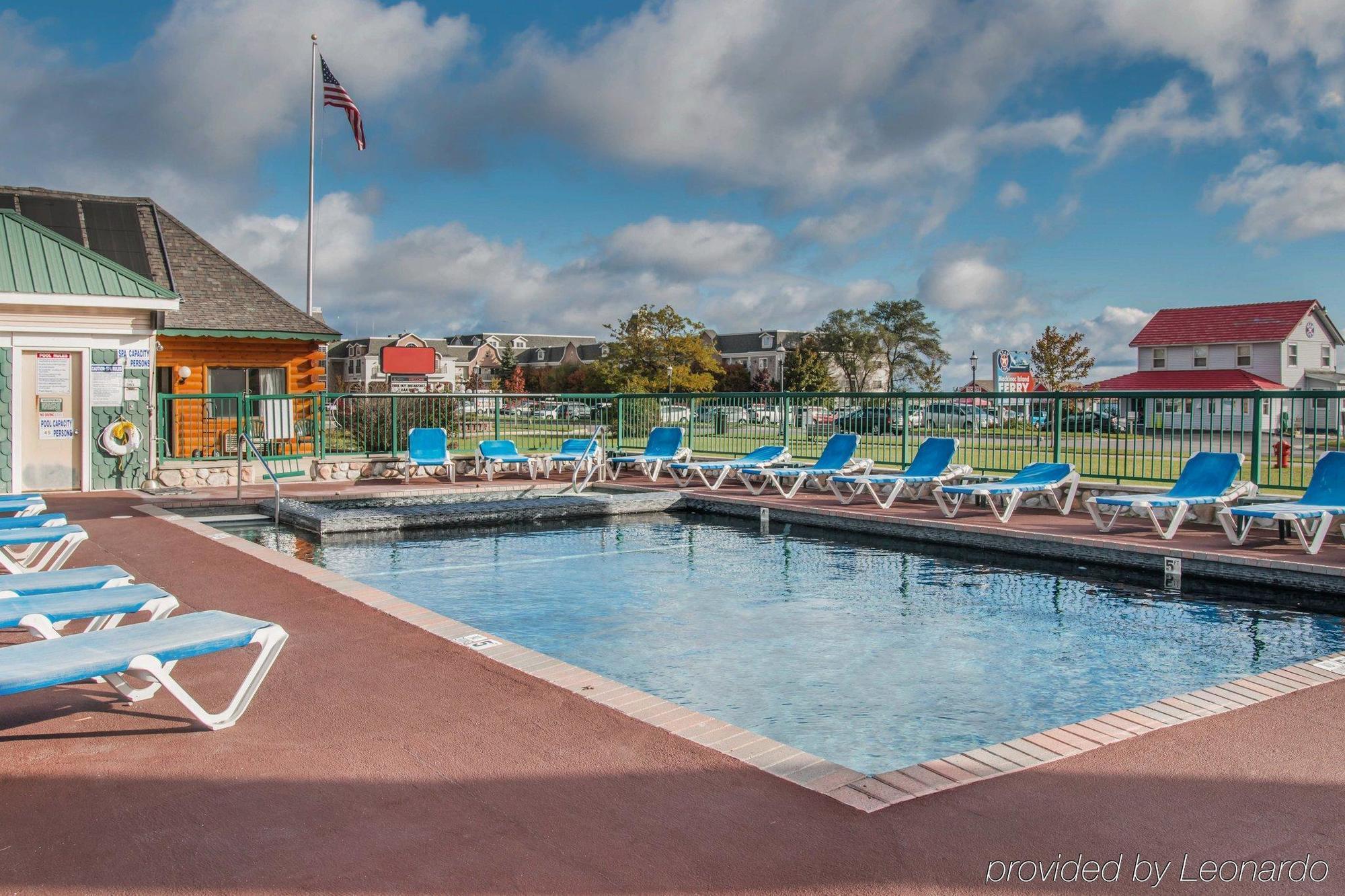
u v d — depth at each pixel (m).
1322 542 9.28
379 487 15.69
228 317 19.17
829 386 67.94
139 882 2.94
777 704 5.48
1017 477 12.59
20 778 3.74
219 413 19.14
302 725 4.35
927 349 84.25
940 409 14.26
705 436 18.16
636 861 3.06
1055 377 53.69
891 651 6.62
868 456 15.38
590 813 3.41
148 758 3.94
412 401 17.84
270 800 3.54
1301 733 4.24
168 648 4.00
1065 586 9.00
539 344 121.50
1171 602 8.33
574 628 7.28
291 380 20.19
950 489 11.88
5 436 13.96
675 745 4.09
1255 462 10.77
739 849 3.14
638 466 18.06
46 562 7.18
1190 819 3.36
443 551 11.04
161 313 15.04
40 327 14.09
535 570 9.81
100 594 4.91
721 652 6.61
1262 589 8.50
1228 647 6.77
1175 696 5.20
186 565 8.39
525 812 3.43
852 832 3.26
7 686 3.50
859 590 8.80
